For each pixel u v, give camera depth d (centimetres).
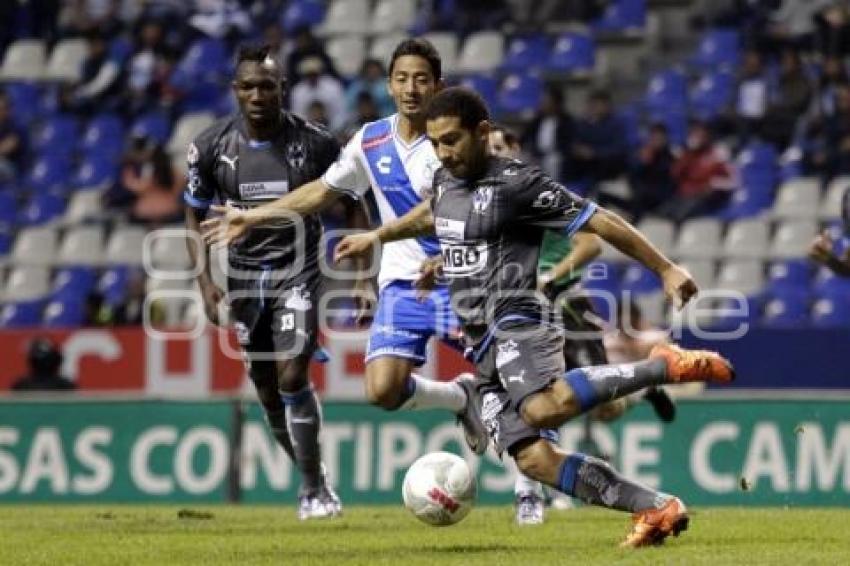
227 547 2422
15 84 7281
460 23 7106
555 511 3400
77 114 7131
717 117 6488
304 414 3134
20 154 7038
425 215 2366
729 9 6956
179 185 6612
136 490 4397
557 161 6241
